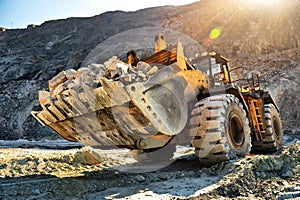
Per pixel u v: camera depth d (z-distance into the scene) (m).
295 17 29.23
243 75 17.47
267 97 7.00
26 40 46.22
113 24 46.03
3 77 35.69
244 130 4.95
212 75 5.71
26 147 13.09
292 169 3.84
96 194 3.36
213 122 4.31
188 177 4.06
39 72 36.19
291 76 22.05
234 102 4.85
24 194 3.38
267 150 6.46
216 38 32.28
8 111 31.06
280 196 2.96
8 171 5.02
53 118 4.51
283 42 27.69
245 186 3.32
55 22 51.19
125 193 3.33
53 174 4.76
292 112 19.05
